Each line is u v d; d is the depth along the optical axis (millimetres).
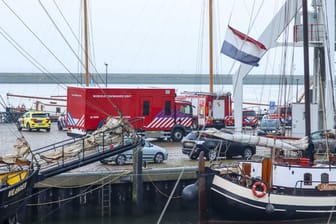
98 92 38594
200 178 22438
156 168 28734
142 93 39906
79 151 24281
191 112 41531
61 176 26469
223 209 22656
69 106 40406
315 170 23625
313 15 36594
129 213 27688
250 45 29953
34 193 25438
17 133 48406
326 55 35469
